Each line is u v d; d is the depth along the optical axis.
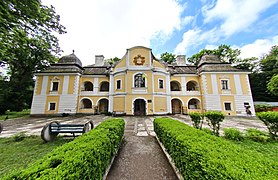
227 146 2.56
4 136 8.18
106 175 3.69
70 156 2.13
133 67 22.42
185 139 3.14
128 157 5.00
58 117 19.98
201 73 23.94
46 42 13.59
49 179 1.52
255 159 1.96
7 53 10.75
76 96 23.38
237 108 22.09
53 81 23.56
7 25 8.13
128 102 21.36
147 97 21.58
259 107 25.31
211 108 22.41
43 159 2.13
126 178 3.64
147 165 4.37
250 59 35.50
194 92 24.62
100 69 27.78
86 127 6.91
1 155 4.84
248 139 6.48
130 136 8.02
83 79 25.39
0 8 7.40
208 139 3.07
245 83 22.89
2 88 23.80
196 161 2.21
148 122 13.84
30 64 24.36
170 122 5.91
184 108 24.09
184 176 2.85
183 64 30.75
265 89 32.66
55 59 18.88
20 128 11.07
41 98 22.89
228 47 35.09
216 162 1.85
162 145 5.80
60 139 6.87
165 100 22.88
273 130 6.42
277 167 1.72
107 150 3.63
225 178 1.54
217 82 23.17
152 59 23.45
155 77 22.67
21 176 1.58
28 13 8.91
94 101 24.47
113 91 23.48
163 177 3.68
